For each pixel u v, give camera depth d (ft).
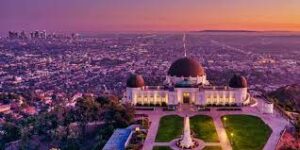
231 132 650.43
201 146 593.01
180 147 586.04
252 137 625.41
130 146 580.71
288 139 618.85
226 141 612.70
